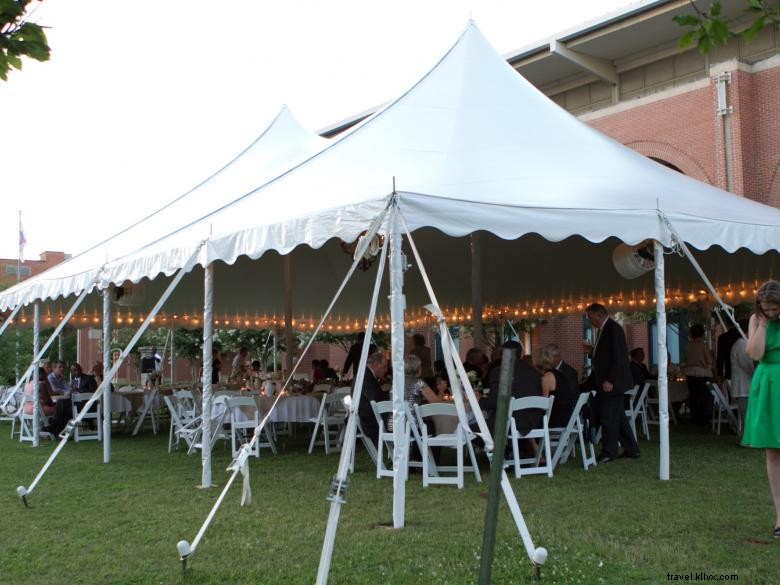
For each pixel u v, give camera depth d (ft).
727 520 17.20
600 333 26.63
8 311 47.32
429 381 29.40
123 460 29.63
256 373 40.09
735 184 52.34
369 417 25.67
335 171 25.53
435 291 51.57
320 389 36.32
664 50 58.95
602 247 43.39
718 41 15.83
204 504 20.56
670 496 19.98
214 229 25.39
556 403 24.89
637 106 58.49
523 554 14.75
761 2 15.40
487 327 73.61
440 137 26.61
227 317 55.36
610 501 19.45
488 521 9.38
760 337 15.21
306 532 17.06
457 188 22.52
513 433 23.17
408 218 19.56
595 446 30.45
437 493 21.30
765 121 52.34
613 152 28.25
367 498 20.77
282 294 52.19
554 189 23.50
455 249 44.91
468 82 29.63
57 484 24.20
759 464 25.04
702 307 47.26
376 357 27.76
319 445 33.22
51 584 13.85
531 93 30.01
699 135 54.54
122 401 39.29
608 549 14.93
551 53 60.49
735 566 13.79
